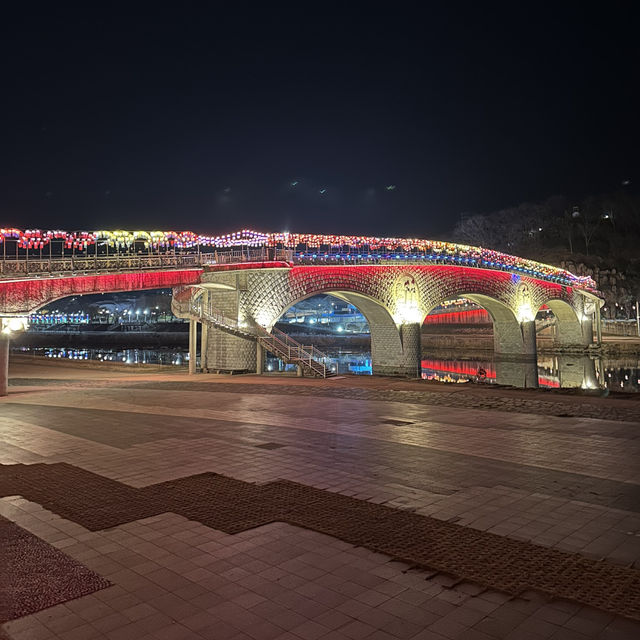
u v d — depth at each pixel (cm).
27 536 719
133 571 610
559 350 9600
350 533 714
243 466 1075
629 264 15125
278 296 4338
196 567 618
